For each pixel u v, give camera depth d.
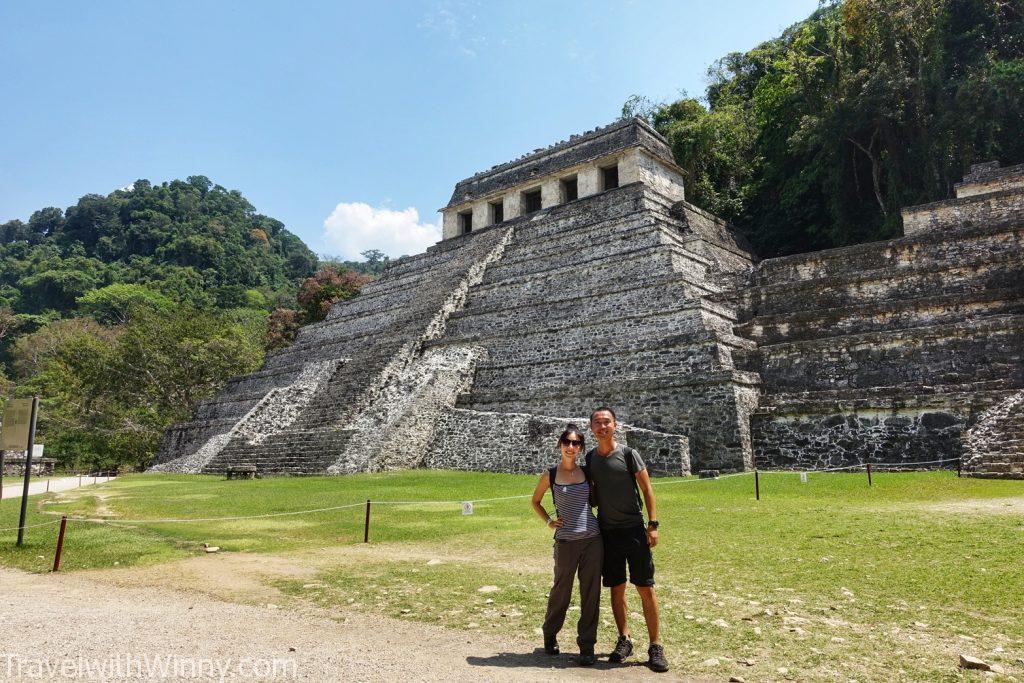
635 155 28.70
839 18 30.08
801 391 17.19
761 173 34.81
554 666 3.93
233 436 23.80
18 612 5.07
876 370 16.34
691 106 36.75
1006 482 10.34
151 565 7.07
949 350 15.58
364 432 19.78
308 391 24.95
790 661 3.94
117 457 33.81
